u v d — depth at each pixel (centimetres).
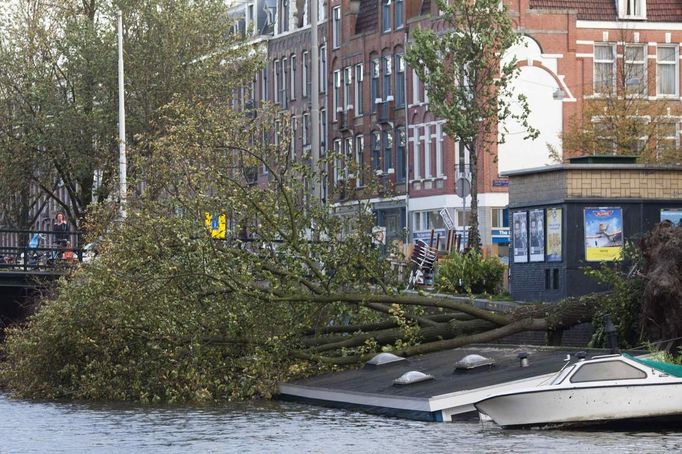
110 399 4047
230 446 2948
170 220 3784
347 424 3284
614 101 7119
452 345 3844
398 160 9181
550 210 4409
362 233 3969
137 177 4047
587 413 3012
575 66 8469
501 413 3075
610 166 4334
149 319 3816
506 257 7256
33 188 9300
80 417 3578
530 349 3672
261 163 4047
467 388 3331
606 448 2745
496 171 8288
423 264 6094
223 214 3912
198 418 3488
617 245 4325
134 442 3053
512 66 6606
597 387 3011
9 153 7350
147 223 3794
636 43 8525
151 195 4003
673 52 8619
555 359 3450
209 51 7375
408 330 3831
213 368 3922
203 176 3894
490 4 6462
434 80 6512
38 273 5838
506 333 3816
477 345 3944
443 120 8562
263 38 10781
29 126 7294
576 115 7488
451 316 3972
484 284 5181
